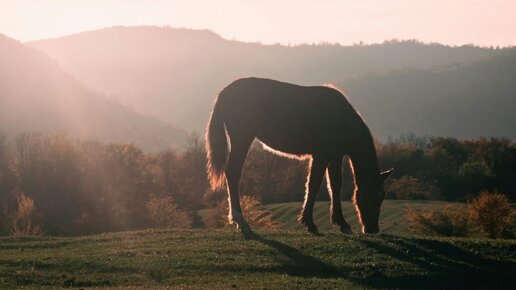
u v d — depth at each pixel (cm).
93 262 1425
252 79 1694
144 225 5659
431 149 8106
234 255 1477
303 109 1647
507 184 7062
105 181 6162
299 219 1700
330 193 1711
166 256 1471
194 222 5838
